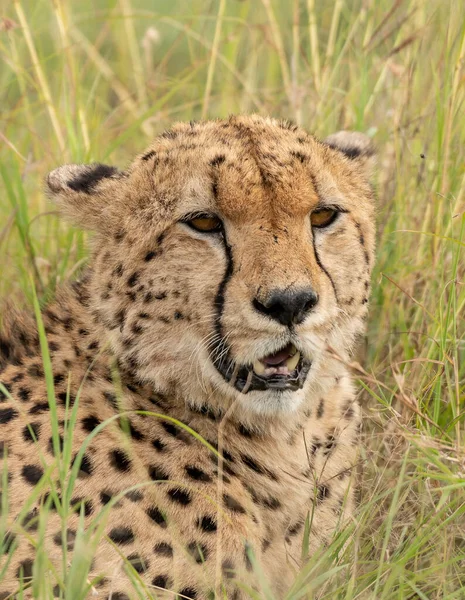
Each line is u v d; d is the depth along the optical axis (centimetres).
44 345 991
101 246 1124
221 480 1024
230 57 1873
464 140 1453
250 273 1025
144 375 1080
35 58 1684
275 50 1867
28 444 1047
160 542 1002
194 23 2092
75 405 977
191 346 1065
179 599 986
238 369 1056
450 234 1353
